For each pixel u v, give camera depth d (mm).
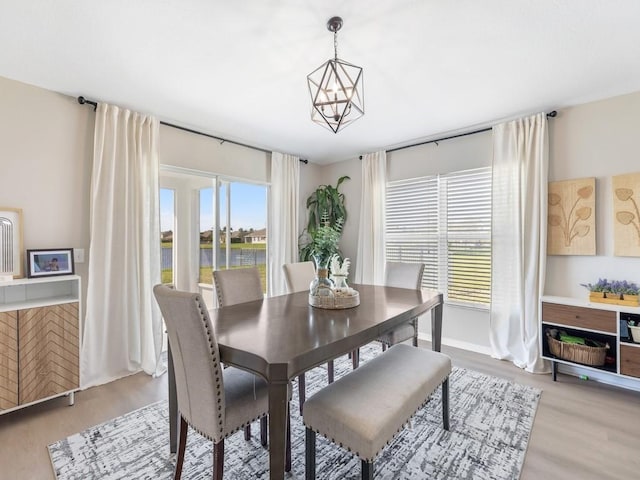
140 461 1807
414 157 4148
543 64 2285
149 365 2998
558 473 1701
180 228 4023
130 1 1666
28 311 2244
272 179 4402
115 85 2580
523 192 3160
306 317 1938
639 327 2441
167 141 3402
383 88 2641
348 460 1836
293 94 2750
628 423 2170
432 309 2662
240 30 1910
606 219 2811
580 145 2939
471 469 1733
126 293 2939
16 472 1714
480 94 2746
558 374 2967
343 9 1731
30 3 1664
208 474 1706
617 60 2227
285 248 4512
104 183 2832
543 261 3021
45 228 2615
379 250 4336
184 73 2404
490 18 1807
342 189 4984
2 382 2123
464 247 3715
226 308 2201
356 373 1812
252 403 1555
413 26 1876
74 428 2127
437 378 1909
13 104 2473
